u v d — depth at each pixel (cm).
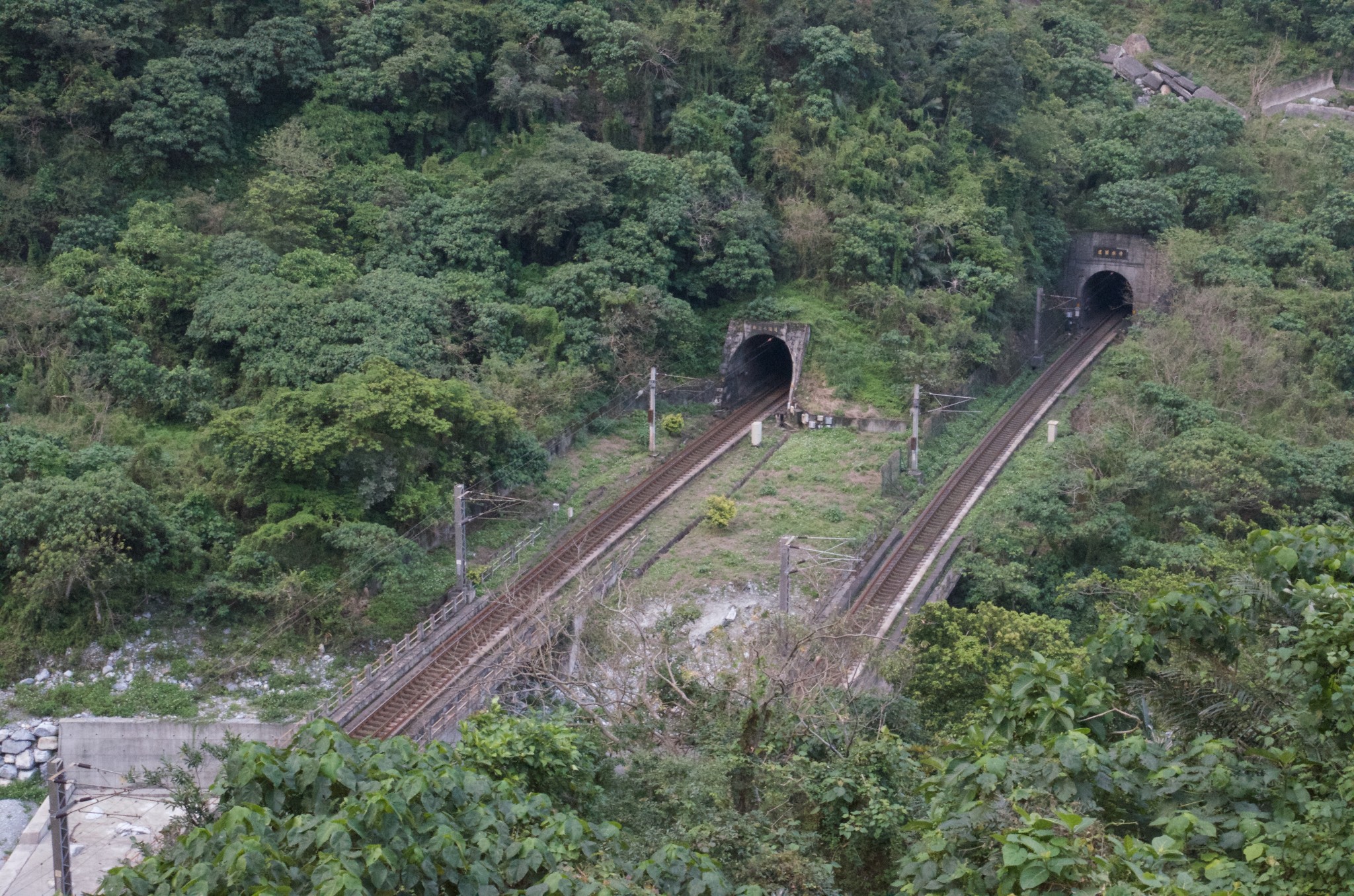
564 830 1155
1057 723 1147
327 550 3562
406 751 1211
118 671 3225
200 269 4484
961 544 4150
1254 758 1186
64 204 4634
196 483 3656
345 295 4409
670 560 3900
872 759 1875
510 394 4347
